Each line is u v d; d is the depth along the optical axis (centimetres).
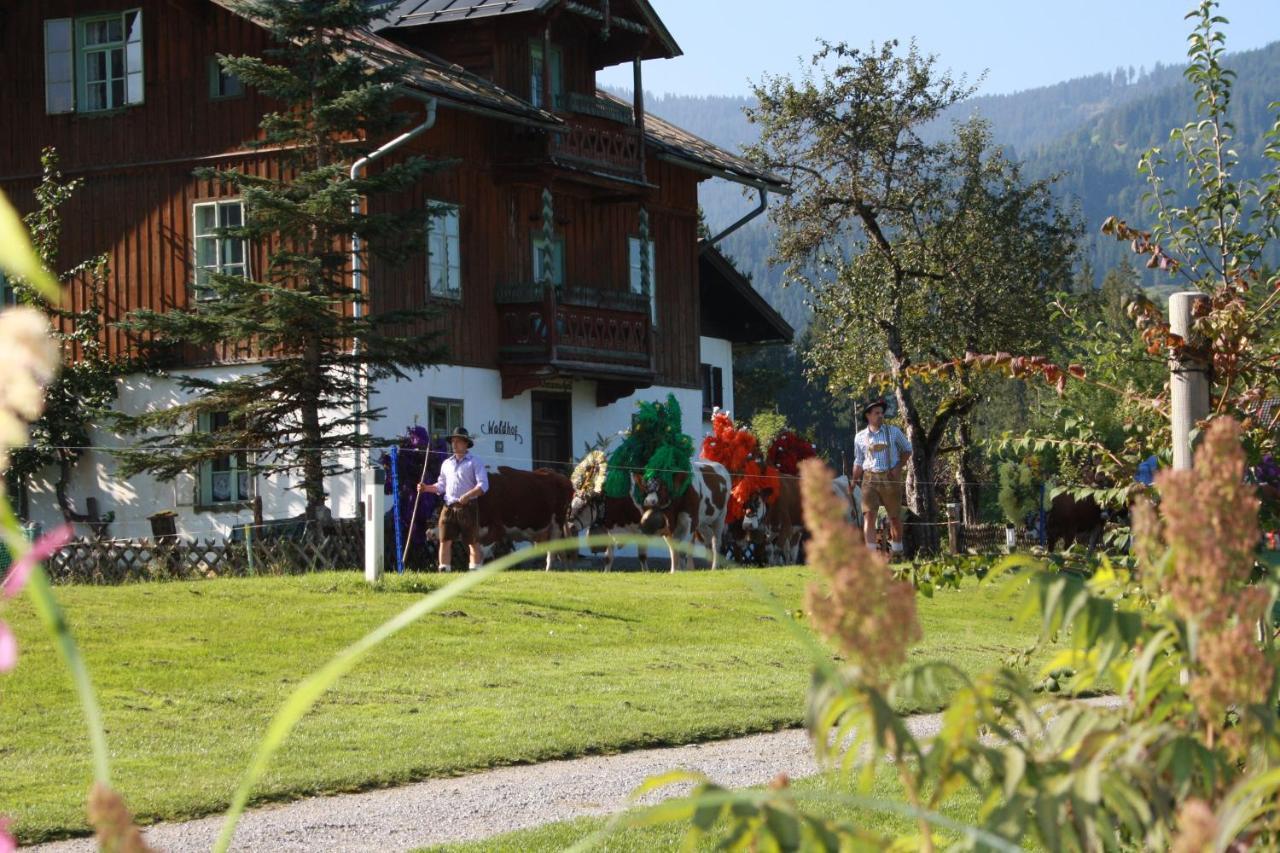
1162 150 867
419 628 1645
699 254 3919
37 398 146
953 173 4522
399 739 1142
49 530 3019
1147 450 753
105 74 3114
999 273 4384
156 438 2484
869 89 4397
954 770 278
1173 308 659
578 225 3484
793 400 10256
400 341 2392
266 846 828
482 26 3275
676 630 1756
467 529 2270
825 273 4503
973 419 4909
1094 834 270
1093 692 1230
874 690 254
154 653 1445
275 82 2403
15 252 126
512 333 3189
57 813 891
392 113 2497
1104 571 354
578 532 2420
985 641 1750
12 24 3178
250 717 1224
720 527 2534
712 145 4084
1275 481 690
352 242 2781
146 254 3052
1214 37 858
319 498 2422
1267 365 676
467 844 812
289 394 2431
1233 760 327
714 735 1190
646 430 2416
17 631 1496
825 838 254
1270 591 294
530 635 1656
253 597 1773
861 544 250
